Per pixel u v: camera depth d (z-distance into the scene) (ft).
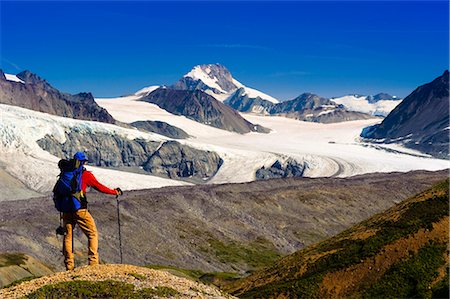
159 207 477.77
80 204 56.18
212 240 435.53
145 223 435.94
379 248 158.71
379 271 151.94
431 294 137.80
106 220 423.64
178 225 451.12
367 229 184.14
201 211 494.59
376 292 144.25
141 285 57.00
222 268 382.83
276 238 463.42
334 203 556.92
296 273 172.24
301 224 499.92
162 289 56.39
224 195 535.60
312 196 566.36
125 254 374.43
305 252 198.39
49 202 479.82
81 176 55.83
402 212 178.50
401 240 158.30
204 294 59.62
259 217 502.79
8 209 447.01
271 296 159.53
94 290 53.52
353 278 153.17
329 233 488.85
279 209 529.45
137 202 475.72
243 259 403.75
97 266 60.13
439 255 151.12
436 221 162.71
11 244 342.23
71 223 58.39
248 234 461.78
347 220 524.93
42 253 344.90
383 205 569.23
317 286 154.40
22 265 264.11
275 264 205.36
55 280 56.18
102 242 385.70
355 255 161.58
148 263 368.68
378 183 631.15
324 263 168.86
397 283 145.38
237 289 195.52
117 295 53.52
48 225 395.14
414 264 149.38
